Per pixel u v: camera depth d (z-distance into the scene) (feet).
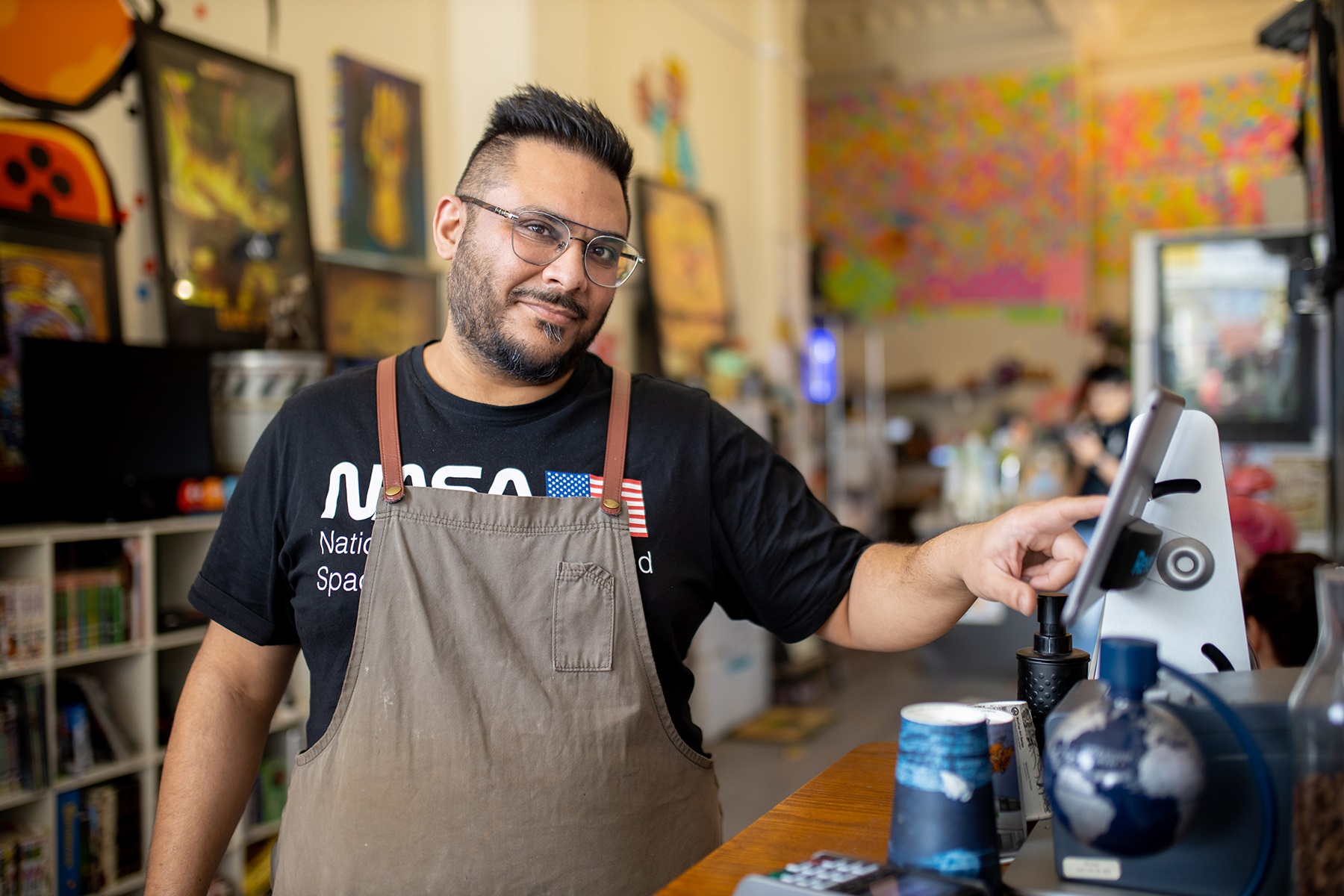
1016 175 28.48
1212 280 15.15
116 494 9.23
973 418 29.30
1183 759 2.62
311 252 11.66
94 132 9.82
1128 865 2.87
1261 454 14.60
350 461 4.30
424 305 13.32
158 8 10.37
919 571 3.95
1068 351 28.04
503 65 14.05
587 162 4.14
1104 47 28.17
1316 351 14.44
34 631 8.23
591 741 3.95
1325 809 2.62
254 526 4.40
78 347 8.89
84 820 8.62
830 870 2.90
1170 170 27.99
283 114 11.47
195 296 10.41
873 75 29.53
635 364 16.79
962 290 29.14
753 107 21.11
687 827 4.18
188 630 9.53
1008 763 3.34
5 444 8.93
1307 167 8.23
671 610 4.30
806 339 21.85
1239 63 27.20
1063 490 18.25
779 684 17.81
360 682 3.98
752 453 4.59
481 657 3.98
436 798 3.85
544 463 4.33
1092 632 4.88
